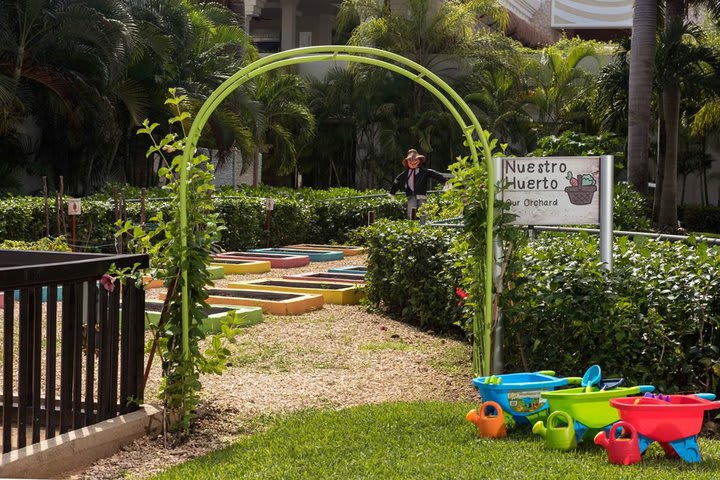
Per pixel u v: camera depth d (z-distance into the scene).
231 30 23.70
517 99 32.84
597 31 47.31
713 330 5.86
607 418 4.88
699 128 27.98
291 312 9.99
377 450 4.92
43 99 19.95
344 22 34.91
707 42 25.22
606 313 6.06
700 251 6.05
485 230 6.38
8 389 4.61
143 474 4.76
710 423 5.77
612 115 24.62
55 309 4.89
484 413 5.23
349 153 33.72
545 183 6.46
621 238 6.89
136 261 5.46
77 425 5.14
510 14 40.47
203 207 5.59
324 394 6.59
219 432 5.57
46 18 16.91
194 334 5.46
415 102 32.66
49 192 20.05
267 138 29.30
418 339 8.80
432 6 33.59
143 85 20.72
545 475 4.32
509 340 6.52
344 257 17.12
